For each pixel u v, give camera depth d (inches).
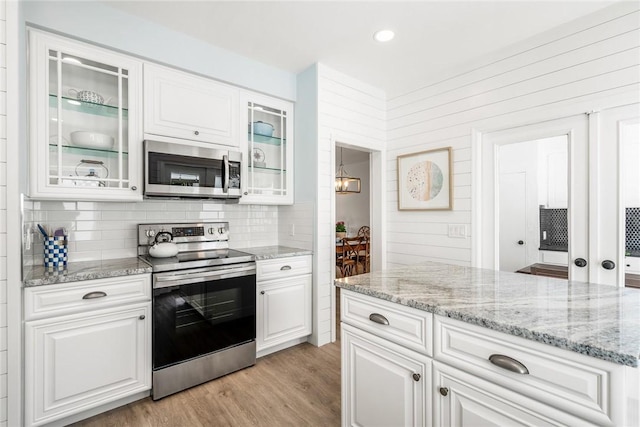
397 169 132.7
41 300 66.1
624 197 80.6
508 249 102.3
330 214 118.6
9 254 60.4
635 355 29.9
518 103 98.7
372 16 85.4
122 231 96.4
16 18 59.9
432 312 47.8
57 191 75.5
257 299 102.0
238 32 93.2
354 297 61.1
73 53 77.7
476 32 92.8
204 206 113.1
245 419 74.2
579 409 33.9
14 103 60.1
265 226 129.0
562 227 91.0
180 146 92.4
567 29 88.6
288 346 113.8
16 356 60.9
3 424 60.0
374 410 56.9
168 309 82.1
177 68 94.3
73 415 72.2
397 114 134.3
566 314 42.9
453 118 115.7
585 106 85.4
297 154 122.5
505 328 39.3
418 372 49.8
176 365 83.6
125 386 76.6
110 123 88.2
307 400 81.7
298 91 121.7
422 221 125.1
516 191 100.6
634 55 77.9
